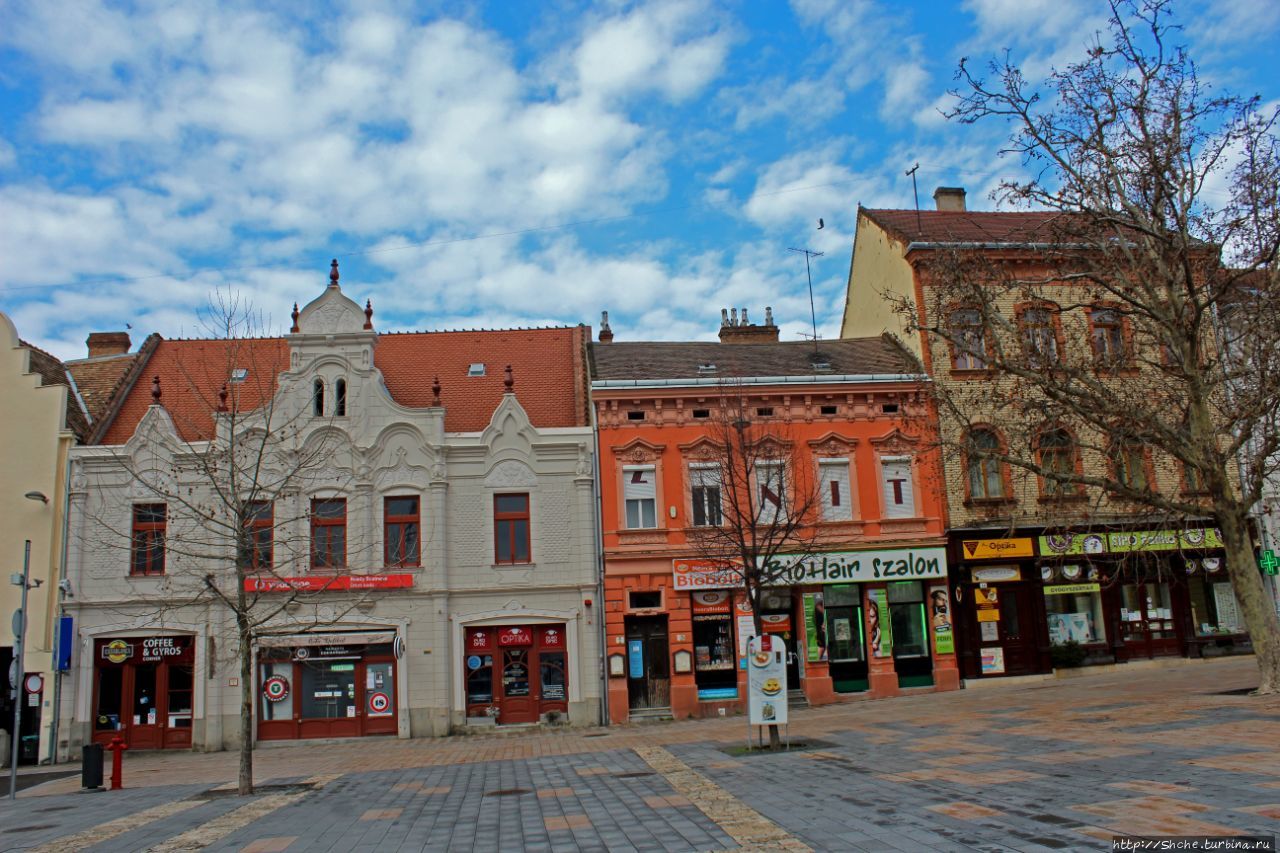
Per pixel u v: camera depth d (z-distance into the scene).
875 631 29.44
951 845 9.09
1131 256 21.38
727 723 25.84
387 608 28.45
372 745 26.81
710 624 29.33
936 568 29.73
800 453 29.88
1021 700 23.47
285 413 29.48
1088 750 14.30
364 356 29.92
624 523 29.31
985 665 29.52
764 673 17.91
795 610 29.73
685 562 28.95
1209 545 30.28
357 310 30.14
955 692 28.58
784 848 9.62
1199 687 22.64
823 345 34.03
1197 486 30.62
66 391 29.75
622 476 29.62
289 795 16.70
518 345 35.06
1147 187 20.41
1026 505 30.33
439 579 28.58
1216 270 20.95
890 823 10.31
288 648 25.33
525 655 28.75
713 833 10.69
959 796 11.51
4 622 28.20
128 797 18.16
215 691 27.92
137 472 29.11
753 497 29.12
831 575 29.23
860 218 36.97
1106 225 21.06
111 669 28.27
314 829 13.00
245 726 17.72
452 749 24.06
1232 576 20.62
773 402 30.36
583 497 29.42
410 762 21.42
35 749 27.47
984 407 30.47
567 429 29.86
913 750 16.05
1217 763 12.27
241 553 19.14
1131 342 23.86
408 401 31.91
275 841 12.24
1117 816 9.70
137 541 28.36
